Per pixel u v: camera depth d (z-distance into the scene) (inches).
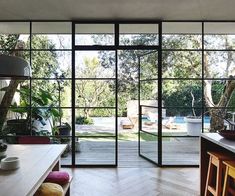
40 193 89.1
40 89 201.0
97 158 203.8
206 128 203.2
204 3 157.6
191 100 203.3
